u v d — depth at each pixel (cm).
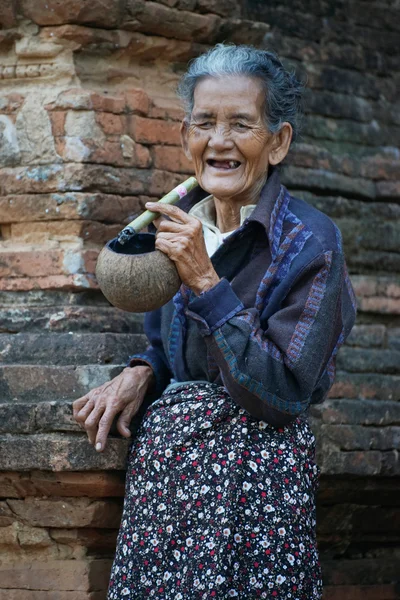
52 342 384
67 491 362
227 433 313
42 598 375
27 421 359
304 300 312
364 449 426
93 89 408
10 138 407
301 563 308
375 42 509
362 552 458
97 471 354
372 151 500
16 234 410
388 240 496
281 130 335
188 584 304
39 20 400
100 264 309
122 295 305
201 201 346
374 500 439
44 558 379
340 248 325
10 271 404
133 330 402
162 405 331
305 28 481
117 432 352
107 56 411
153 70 425
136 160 408
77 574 371
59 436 356
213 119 323
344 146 489
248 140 322
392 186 501
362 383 452
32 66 407
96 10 396
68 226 398
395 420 446
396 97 514
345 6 498
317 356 308
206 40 431
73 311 391
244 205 336
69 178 396
